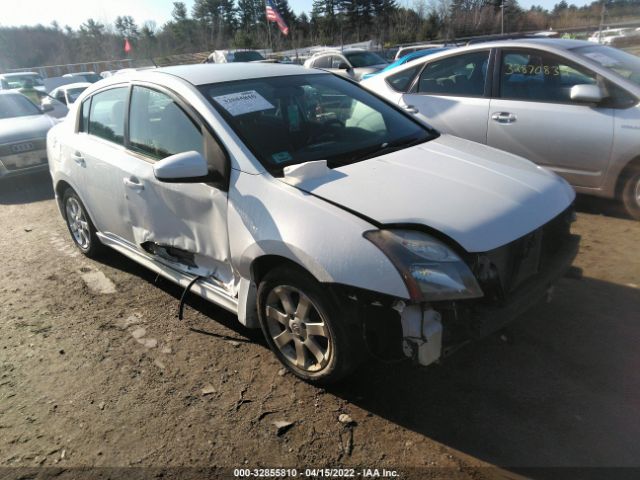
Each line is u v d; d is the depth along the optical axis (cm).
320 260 254
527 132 516
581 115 486
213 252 324
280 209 276
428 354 241
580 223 503
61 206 508
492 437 253
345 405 280
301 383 300
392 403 279
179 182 293
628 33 2127
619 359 301
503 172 304
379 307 246
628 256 425
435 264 240
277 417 275
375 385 294
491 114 537
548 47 515
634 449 240
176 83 346
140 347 346
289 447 256
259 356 328
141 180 360
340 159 315
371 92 412
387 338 251
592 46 536
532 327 336
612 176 484
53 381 318
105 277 457
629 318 339
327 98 375
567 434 251
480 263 247
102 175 404
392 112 392
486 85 548
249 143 308
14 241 572
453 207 263
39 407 296
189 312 387
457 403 276
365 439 257
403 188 277
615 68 490
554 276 280
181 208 335
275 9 2508
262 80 362
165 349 342
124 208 390
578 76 495
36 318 395
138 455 257
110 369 325
